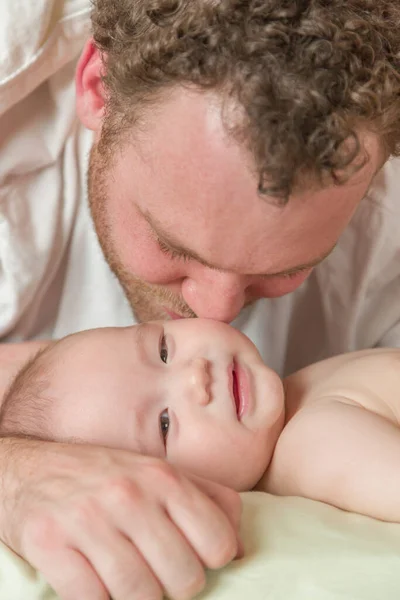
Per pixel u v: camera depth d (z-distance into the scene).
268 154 0.81
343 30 0.82
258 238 0.90
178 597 0.77
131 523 0.77
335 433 0.99
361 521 0.90
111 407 1.08
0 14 1.20
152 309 1.26
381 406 1.05
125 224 1.06
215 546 0.77
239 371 1.13
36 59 1.22
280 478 1.07
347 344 1.51
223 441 1.08
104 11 1.04
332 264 1.43
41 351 1.23
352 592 0.75
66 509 0.79
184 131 0.87
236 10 0.83
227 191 0.87
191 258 1.00
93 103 1.17
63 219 1.37
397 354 1.15
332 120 0.81
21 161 1.31
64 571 0.76
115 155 1.03
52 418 1.09
